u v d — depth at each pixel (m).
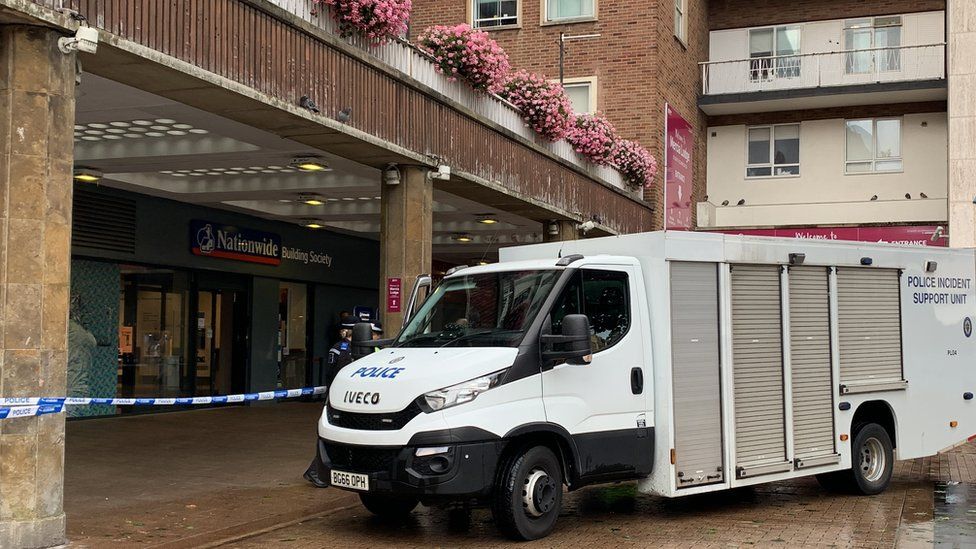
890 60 28.62
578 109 25.31
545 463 8.27
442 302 9.34
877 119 28.83
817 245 10.14
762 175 29.80
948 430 11.34
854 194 28.88
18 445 7.22
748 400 9.42
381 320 12.87
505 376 8.05
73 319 15.73
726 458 9.17
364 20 11.64
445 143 13.56
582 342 8.07
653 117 24.64
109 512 9.05
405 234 12.88
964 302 11.70
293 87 10.38
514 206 16.97
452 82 14.25
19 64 7.23
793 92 28.19
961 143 24.41
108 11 7.96
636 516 9.34
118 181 15.53
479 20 26.30
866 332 10.58
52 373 7.39
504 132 15.44
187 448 13.52
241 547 8.03
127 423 16.16
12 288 7.20
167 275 17.81
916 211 28.23
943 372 11.35
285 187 16.05
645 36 24.81
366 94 11.71
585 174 19.36
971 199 24.25
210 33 9.16
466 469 7.73
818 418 10.01
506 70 14.95
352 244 23.42
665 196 22.94
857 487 10.45
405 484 7.75
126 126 12.31
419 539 8.33
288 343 21.64
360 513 9.57
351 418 8.23
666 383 8.88
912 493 10.82
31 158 7.27
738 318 9.45
